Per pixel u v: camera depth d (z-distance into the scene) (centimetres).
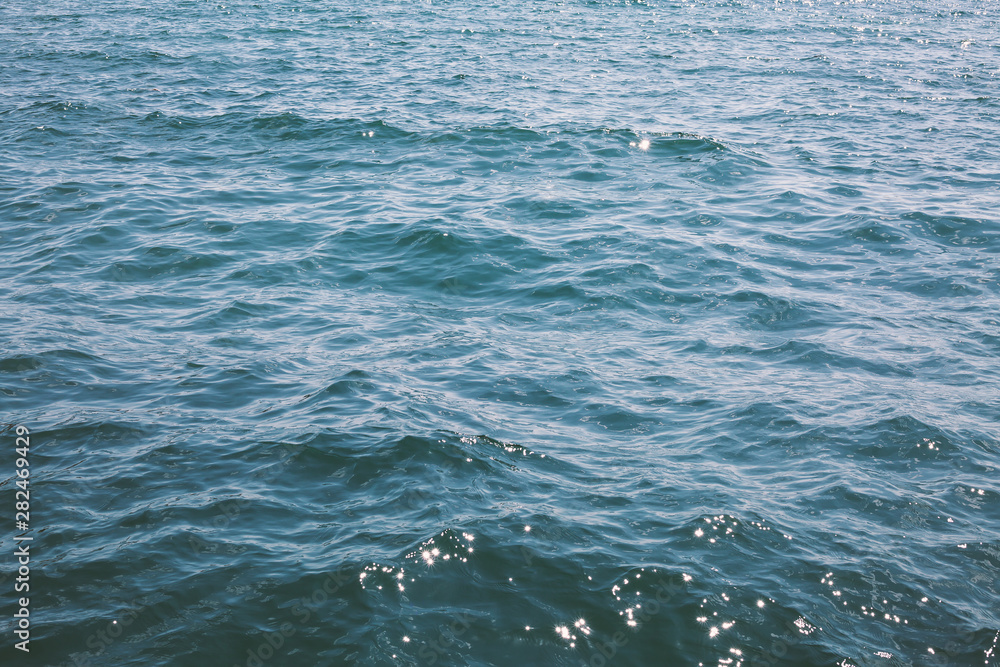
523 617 747
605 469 988
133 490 911
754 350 1330
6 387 1135
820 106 2938
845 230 1839
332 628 729
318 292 1536
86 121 2591
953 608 779
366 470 953
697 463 1005
